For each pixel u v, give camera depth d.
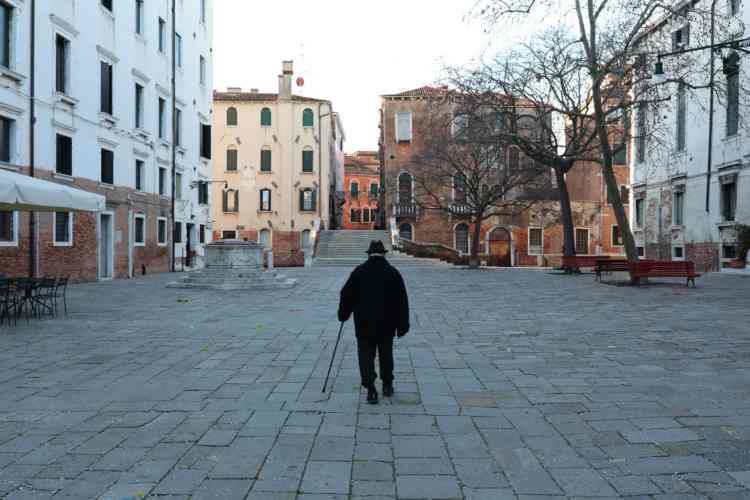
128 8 25.61
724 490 3.91
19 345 9.20
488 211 47.34
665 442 4.82
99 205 13.26
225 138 50.50
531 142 26.75
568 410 5.73
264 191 50.50
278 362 7.95
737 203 26.05
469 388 6.60
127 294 17.69
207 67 37.28
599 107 20.61
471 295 17.50
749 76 25.06
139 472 4.22
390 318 6.11
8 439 4.91
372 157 91.38
